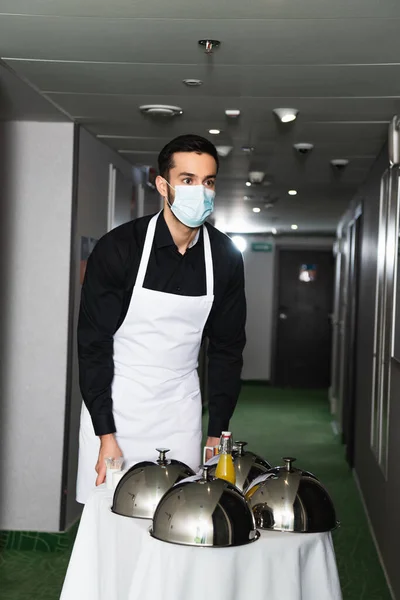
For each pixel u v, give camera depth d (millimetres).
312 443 9336
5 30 3434
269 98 4508
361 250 7637
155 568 2164
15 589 4445
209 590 2141
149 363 2818
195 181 2609
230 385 2963
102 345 2822
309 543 2283
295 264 15469
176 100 4598
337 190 8383
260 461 2721
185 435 2867
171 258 2760
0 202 5145
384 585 4605
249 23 3264
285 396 13914
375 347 5793
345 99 4480
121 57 3773
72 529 5266
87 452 2939
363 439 6727
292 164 6809
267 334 15539
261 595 2197
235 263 2871
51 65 3916
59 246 5125
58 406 5133
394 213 4699
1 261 5141
